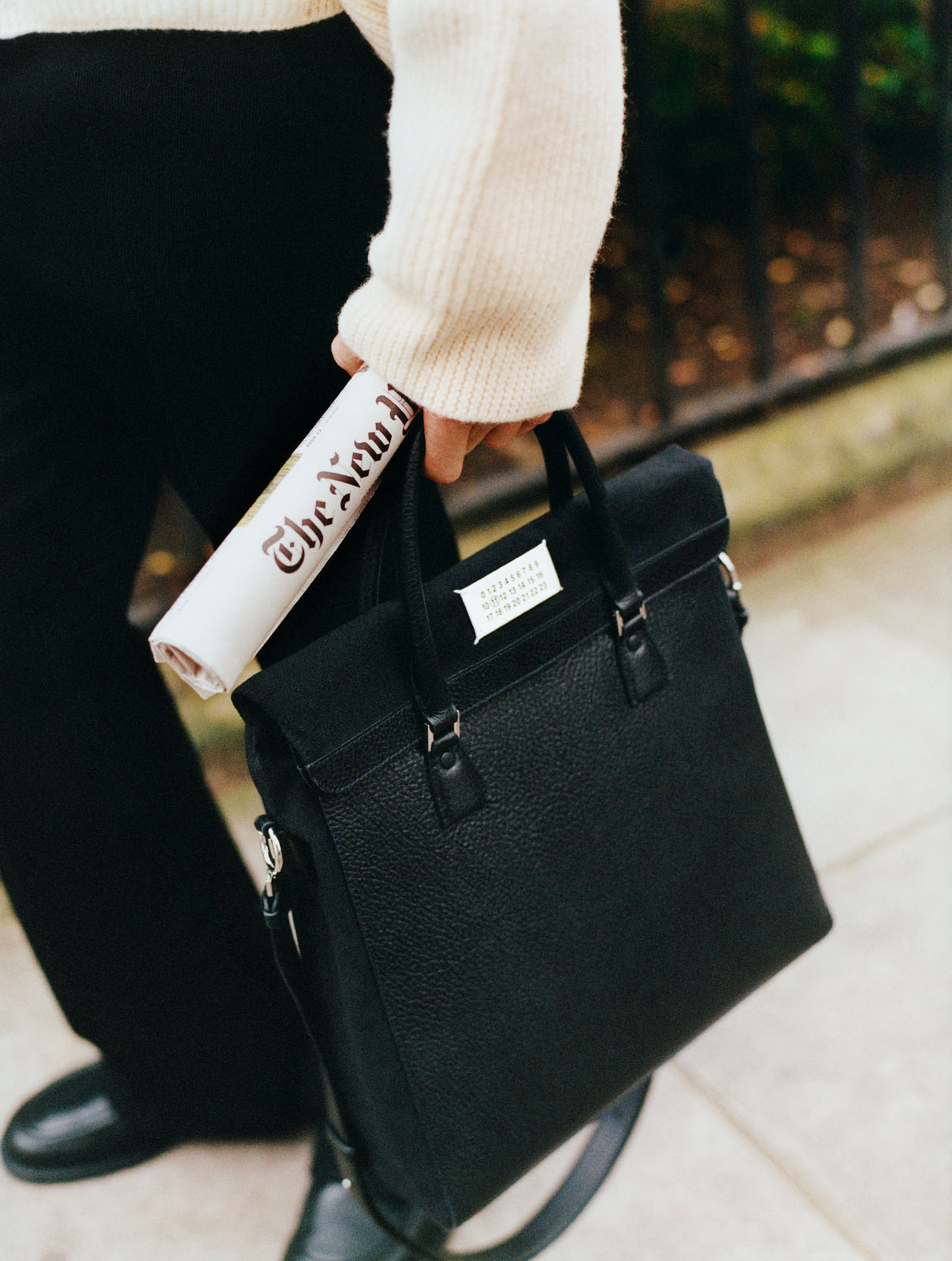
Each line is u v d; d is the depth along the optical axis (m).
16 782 1.01
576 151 0.72
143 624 1.93
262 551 0.77
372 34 0.80
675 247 3.15
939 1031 1.26
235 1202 1.20
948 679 1.77
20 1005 1.43
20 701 0.98
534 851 0.87
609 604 0.89
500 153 0.69
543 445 0.93
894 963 1.35
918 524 2.14
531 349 0.78
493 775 0.85
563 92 0.69
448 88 0.69
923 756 1.64
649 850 0.93
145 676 1.06
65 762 1.01
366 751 0.78
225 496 0.96
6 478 0.94
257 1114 1.21
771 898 1.01
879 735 1.68
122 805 1.04
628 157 2.05
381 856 0.80
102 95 0.81
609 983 0.91
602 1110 0.94
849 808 1.57
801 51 3.20
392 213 0.74
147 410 0.94
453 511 2.04
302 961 0.90
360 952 0.82
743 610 1.01
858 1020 1.29
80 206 0.84
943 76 2.28
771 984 1.34
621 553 0.87
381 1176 1.02
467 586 0.83
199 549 2.13
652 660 0.92
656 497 0.92
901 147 3.46
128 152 0.82
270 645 1.02
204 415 0.92
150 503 1.06
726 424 2.24
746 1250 1.09
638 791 0.92
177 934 1.09
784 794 1.02
